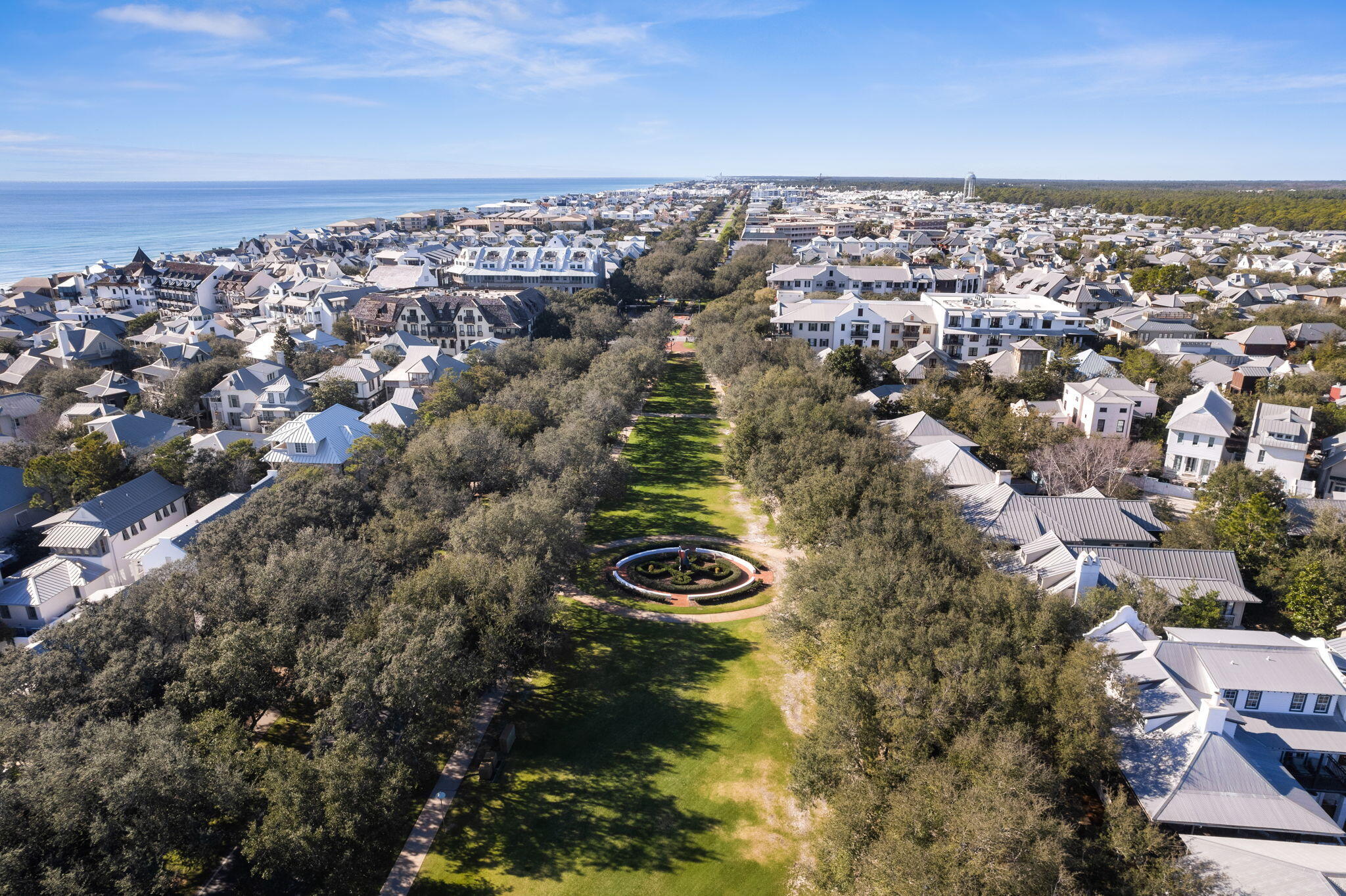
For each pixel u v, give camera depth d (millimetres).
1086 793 56312
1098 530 89250
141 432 125812
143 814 46625
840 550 73062
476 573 69438
